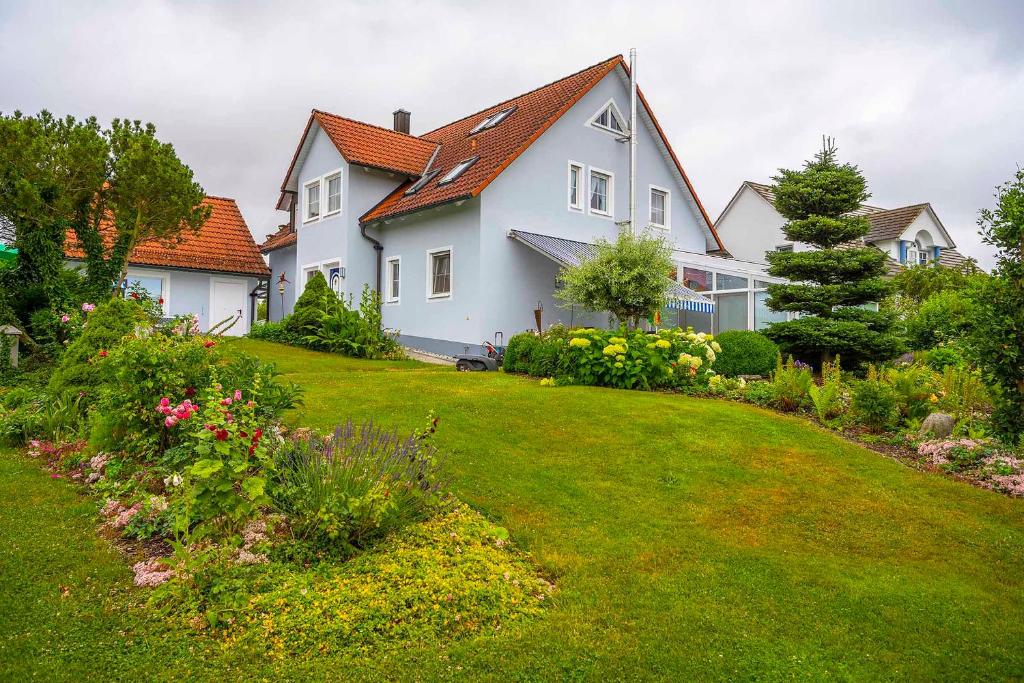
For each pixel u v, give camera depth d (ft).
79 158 56.49
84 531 22.52
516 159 79.30
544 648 17.54
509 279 78.43
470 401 41.22
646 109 92.43
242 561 19.93
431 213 83.15
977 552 24.72
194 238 104.99
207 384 28.96
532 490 28.19
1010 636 19.10
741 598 20.57
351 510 21.04
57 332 51.26
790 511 27.55
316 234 96.99
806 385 43.93
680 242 99.14
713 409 41.39
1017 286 30.96
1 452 30.89
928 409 40.55
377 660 16.60
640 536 24.58
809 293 68.28
